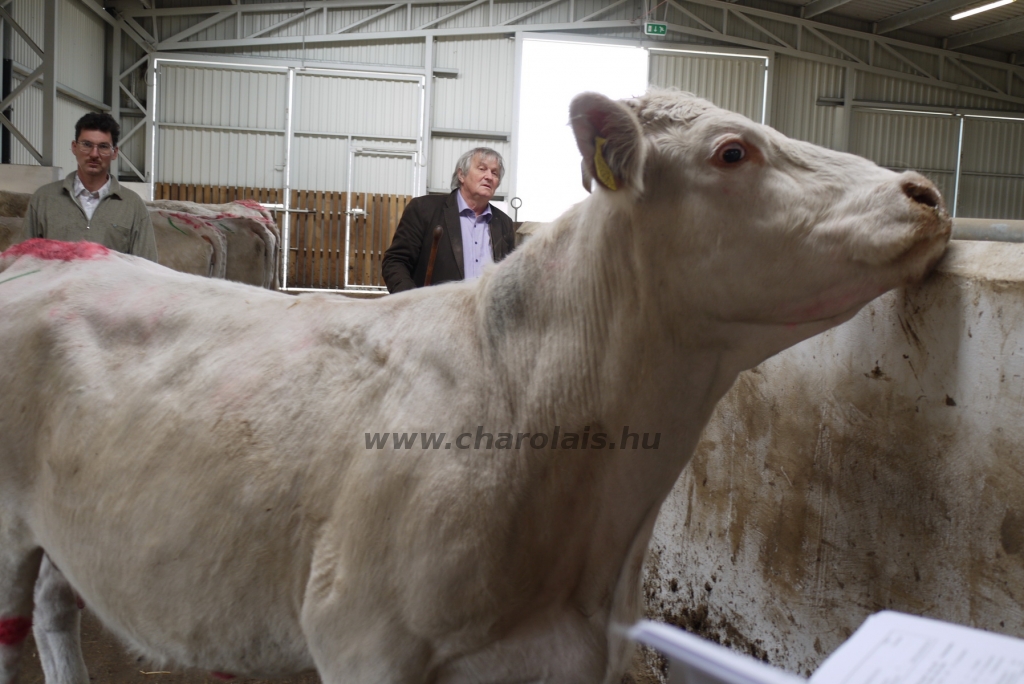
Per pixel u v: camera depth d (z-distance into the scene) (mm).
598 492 1381
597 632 1433
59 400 1661
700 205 1268
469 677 1403
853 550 1936
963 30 16609
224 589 1473
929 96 16953
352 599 1344
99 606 1664
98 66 14688
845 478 1960
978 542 1584
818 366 2057
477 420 1353
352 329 1516
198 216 6582
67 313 1719
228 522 1445
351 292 14273
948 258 1688
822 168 1262
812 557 2076
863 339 1897
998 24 15961
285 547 1429
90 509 1591
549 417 1364
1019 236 1734
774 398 2236
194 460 1482
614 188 1287
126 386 1604
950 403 1649
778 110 16375
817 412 2062
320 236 15391
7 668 1827
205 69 15031
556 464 1356
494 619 1339
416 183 15445
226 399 1501
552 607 1407
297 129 15219
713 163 1259
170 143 15102
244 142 15180
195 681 2570
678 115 1312
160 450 1520
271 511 1423
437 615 1304
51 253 1895
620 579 1441
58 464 1639
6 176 9688
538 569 1360
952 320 1642
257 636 1506
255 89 15094
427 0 15086
